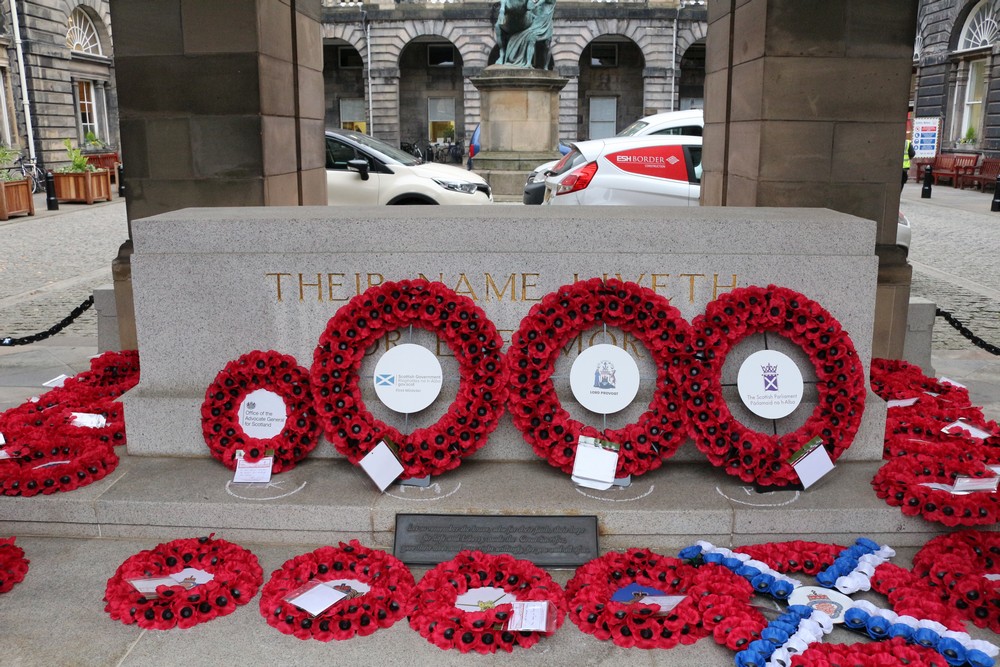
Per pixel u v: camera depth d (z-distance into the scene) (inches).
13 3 1117.1
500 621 136.6
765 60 250.5
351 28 1659.7
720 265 179.3
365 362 183.5
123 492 169.6
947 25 1311.5
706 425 169.6
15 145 1130.0
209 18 256.2
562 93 1651.1
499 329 182.2
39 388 272.4
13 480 168.4
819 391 176.2
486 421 172.4
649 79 1651.1
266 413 181.2
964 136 1284.4
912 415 207.0
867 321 182.7
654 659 131.7
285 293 182.9
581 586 146.4
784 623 133.3
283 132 282.0
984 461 182.1
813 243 180.2
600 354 175.6
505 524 162.2
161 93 261.4
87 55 1267.2
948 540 156.9
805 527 163.2
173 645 134.9
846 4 246.8
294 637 136.9
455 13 1625.2
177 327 185.6
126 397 186.2
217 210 205.9
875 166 255.6
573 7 1609.3
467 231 179.6
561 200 404.5
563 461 171.0
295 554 162.4
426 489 170.4
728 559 150.9
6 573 151.5
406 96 1801.2
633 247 179.8
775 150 255.3
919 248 605.0
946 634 131.0
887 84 251.1
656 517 162.6
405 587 145.4
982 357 318.7
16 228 724.7
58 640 135.9
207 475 177.9
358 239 181.3
